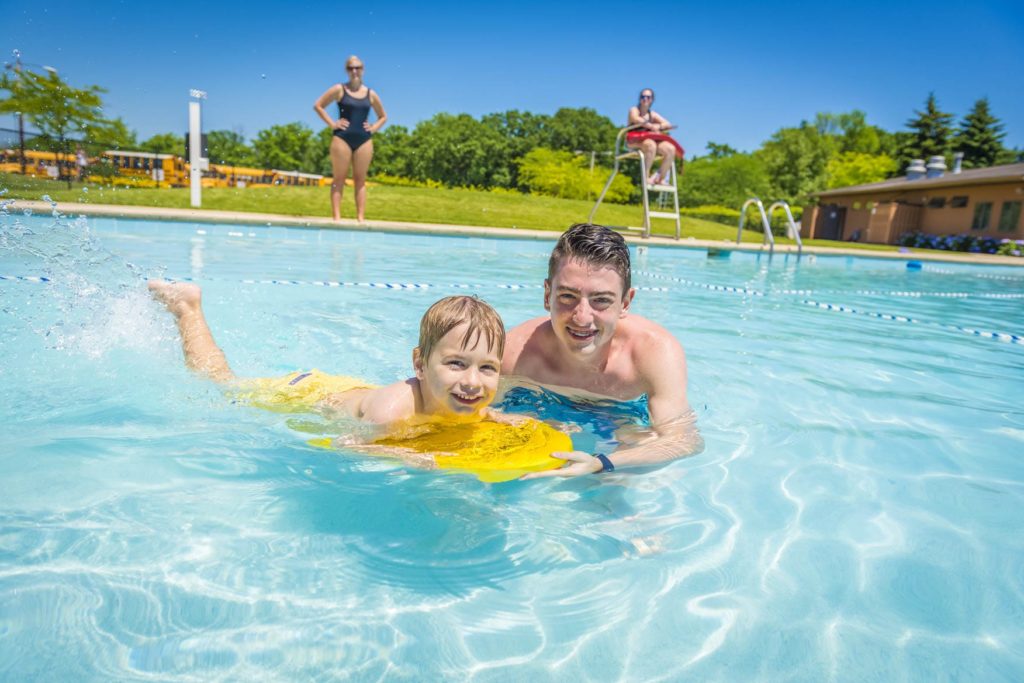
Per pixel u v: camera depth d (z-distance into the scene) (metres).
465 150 49.31
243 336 3.38
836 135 57.50
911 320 5.34
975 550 1.52
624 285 2.15
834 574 1.40
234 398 2.32
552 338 2.48
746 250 11.52
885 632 1.21
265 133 53.31
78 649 1.06
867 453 2.14
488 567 1.36
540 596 1.27
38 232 6.32
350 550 1.39
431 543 1.44
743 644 1.16
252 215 10.16
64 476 1.66
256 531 1.44
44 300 3.37
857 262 11.93
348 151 10.03
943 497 1.81
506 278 6.41
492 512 1.60
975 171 24.34
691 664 1.10
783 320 4.94
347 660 1.07
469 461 1.79
